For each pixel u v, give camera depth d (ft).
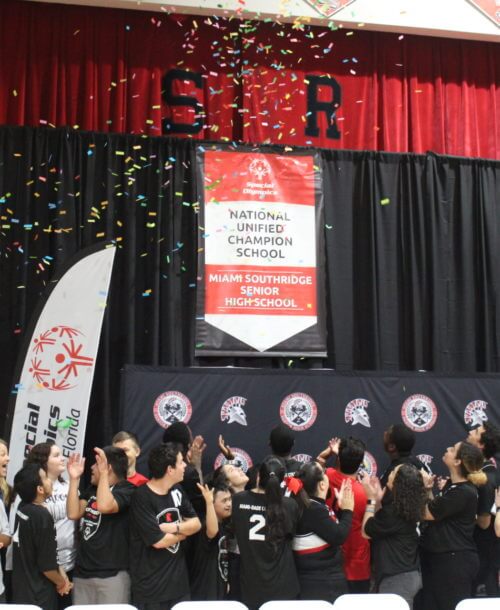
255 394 24.04
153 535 16.20
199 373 23.81
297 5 27.89
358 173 28.30
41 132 25.93
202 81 27.94
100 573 16.79
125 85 27.27
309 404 24.30
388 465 24.43
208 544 18.16
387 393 24.76
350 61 29.22
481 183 28.94
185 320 26.40
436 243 28.35
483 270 28.55
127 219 26.04
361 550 18.78
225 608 13.10
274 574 16.29
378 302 27.71
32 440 22.13
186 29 27.99
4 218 25.32
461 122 29.86
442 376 25.16
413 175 28.58
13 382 22.40
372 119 29.09
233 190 26.91
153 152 26.68
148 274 26.23
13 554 16.67
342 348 27.37
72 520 18.16
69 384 22.59
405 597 17.35
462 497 17.94
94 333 22.98
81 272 23.25
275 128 28.17
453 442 24.94
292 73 28.48
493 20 29.53
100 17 27.40
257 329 26.50
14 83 26.55
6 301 25.14
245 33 28.12
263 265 26.81
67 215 25.62
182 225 26.76
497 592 19.94
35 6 26.99
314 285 27.12
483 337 28.40
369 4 28.53
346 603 13.57
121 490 17.03
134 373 23.40
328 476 18.94
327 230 27.78
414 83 29.63
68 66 27.02
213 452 23.59
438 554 18.11
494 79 30.35
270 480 16.39
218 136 27.81
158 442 23.26
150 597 16.30
